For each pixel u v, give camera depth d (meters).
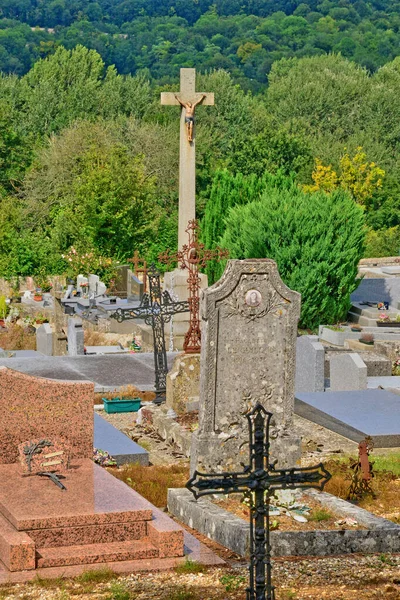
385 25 168.88
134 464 18.27
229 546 13.06
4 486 13.76
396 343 31.17
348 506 14.12
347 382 24.28
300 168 74.50
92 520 12.56
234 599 10.94
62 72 85.56
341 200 37.78
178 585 11.48
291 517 13.82
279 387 16.45
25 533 12.32
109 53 154.38
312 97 89.50
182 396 21.67
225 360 16.19
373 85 92.00
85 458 15.31
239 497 15.17
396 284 42.16
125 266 44.06
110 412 23.33
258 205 37.78
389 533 13.04
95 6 183.12
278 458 16.47
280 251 36.44
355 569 12.06
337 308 36.72
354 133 87.44
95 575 11.77
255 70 149.12
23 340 36.16
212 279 44.41
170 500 14.98
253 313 16.19
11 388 14.84
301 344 24.64
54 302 39.12
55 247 53.22
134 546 12.55
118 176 54.22
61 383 15.09
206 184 72.06
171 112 81.75
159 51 155.12
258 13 183.75
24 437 14.96
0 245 52.06
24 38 154.75
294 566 12.18
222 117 81.56
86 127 67.00
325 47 156.62
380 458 18.77
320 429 21.20
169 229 57.31
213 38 163.00
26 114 81.31
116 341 34.25
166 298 24.19
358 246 36.91
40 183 64.06
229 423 16.31
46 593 11.24
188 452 19.34
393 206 76.75
